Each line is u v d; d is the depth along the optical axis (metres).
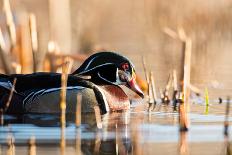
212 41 27.12
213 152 10.01
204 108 14.64
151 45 25.42
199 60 23.17
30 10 26.06
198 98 16.38
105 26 28.25
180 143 10.62
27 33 20.62
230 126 12.06
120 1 28.78
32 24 17.58
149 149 10.21
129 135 11.22
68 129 11.62
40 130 11.49
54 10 22.59
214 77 19.86
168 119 12.96
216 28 27.39
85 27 26.69
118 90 15.27
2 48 18.11
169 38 26.72
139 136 11.13
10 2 25.42
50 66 18.42
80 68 15.75
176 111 14.23
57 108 13.95
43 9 26.30
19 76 13.96
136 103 15.83
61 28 22.61
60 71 18.27
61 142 10.58
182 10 27.67
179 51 24.31
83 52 23.22
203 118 13.07
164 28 25.00
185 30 27.33
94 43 25.09
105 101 14.56
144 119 13.00
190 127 11.96
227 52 25.02
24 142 10.55
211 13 27.50
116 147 10.33
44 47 22.20
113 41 25.84
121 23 28.84
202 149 10.19
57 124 12.15
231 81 19.16
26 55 19.67
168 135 11.23
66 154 9.78
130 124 12.34
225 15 27.48
